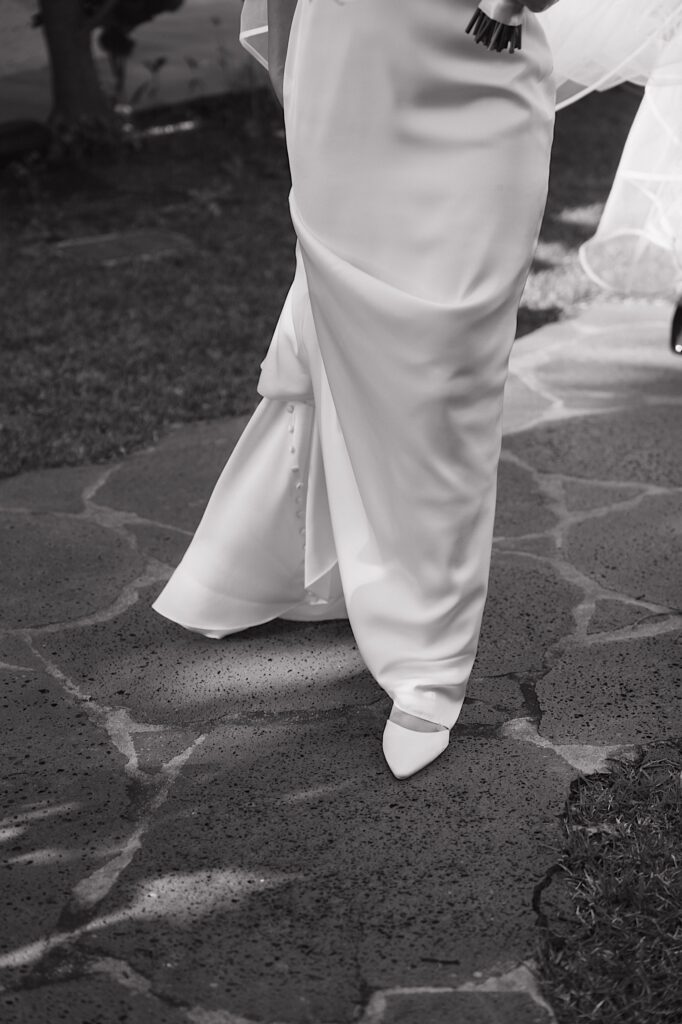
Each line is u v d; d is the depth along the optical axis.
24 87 7.80
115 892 2.12
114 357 4.62
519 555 3.20
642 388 4.26
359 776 2.40
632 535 3.29
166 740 2.52
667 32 2.64
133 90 8.34
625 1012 1.86
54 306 5.14
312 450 2.56
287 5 2.34
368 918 2.06
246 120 8.16
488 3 1.93
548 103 2.16
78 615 2.97
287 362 2.49
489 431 2.24
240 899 2.10
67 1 7.34
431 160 2.09
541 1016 1.87
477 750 2.46
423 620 2.32
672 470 3.65
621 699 2.61
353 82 2.07
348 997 1.91
